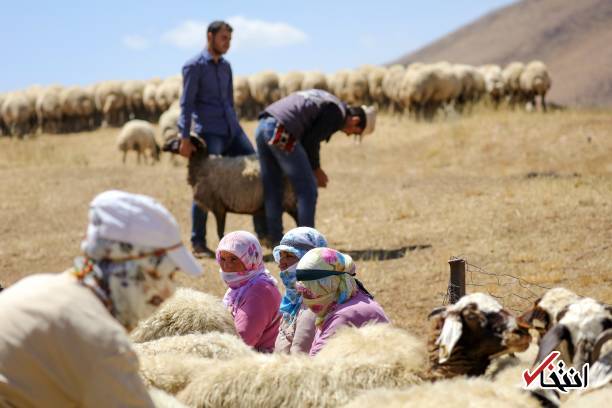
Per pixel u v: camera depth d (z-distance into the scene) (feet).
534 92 125.49
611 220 45.88
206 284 38.42
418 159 87.15
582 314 14.69
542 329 15.44
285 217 57.21
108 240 12.53
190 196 67.56
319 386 16.53
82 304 12.14
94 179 78.48
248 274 24.49
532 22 612.70
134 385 12.16
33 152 125.59
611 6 577.84
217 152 45.68
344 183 69.56
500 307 15.53
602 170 71.97
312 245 24.20
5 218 63.05
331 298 20.45
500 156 81.30
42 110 173.47
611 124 83.25
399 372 16.81
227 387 16.78
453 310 15.66
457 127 93.56
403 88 121.49
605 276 35.55
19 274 45.27
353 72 146.10
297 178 41.93
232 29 45.44
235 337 20.67
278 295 24.72
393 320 32.32
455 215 51.39
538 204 52.06
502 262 39.65
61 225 59.93
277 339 24.06
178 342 19.98
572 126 84.17
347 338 18.01
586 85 452.35
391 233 48.32
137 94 175.73
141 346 20.04
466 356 15.76
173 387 17.92
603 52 495.82
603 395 14.26
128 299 12.64
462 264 26.13
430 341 16.20
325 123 41.73
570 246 41.34
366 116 42.98
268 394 16.57
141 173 82.07
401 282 37.68
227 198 44.11
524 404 14.53
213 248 48.11
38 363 11.85
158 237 12.60
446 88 121.19
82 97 173.37
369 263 41.27
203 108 45.50
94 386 11.90
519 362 17.03
